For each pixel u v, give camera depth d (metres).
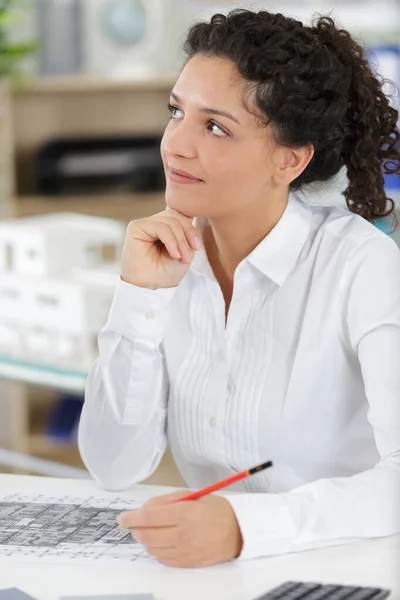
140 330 2.06
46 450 4.93
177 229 2.01
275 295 2.10
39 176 5.18
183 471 2.28
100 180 5.22
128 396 2.09
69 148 5.20
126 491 2.10
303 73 1.97
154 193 5.34
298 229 2.11
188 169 1.99
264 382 2.08
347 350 2.06
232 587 1.60
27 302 3.62
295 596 1.49
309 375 2.05
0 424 5.03
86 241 3.76
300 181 2.13
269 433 2.08
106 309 3.54
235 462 2.12
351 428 2.09
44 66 5.64
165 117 5.63
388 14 5.86
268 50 1.93
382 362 1.96
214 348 2.15
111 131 5.54
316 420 2.07
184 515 1.68
